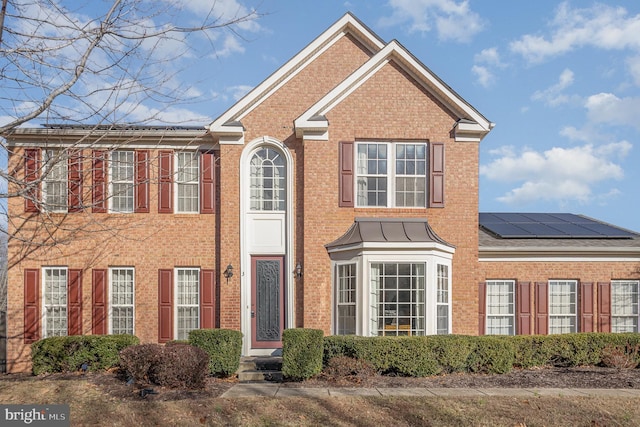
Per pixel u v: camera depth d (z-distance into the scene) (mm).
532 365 14609
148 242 16719
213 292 16625
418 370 13086
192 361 11930
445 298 15570
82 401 10867
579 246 17547
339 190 15992
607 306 17625
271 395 11141
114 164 16734
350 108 16156
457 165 16266
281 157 16797
